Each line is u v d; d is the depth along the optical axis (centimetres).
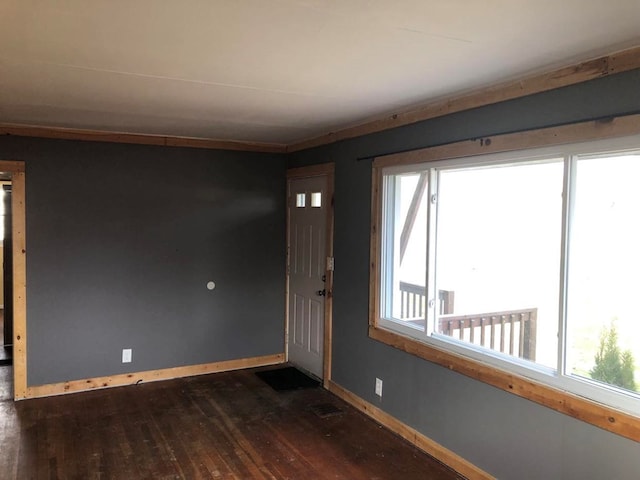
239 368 532
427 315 347
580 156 246
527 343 299
